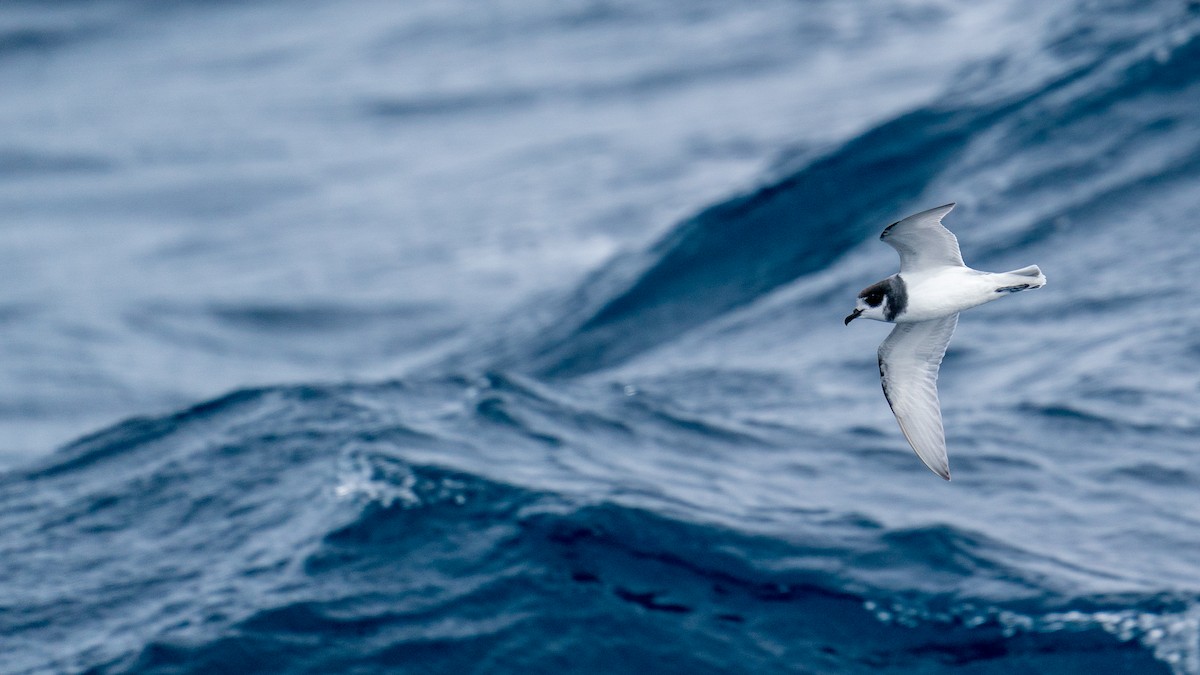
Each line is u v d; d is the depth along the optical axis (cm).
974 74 9412
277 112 15950
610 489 4784
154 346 10056
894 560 4369
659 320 7862
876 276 7544
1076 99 8444
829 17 15400
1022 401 5759
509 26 17775
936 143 8575
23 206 13725
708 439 5409
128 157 14875
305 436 5397
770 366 6781
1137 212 7419
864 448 5356
